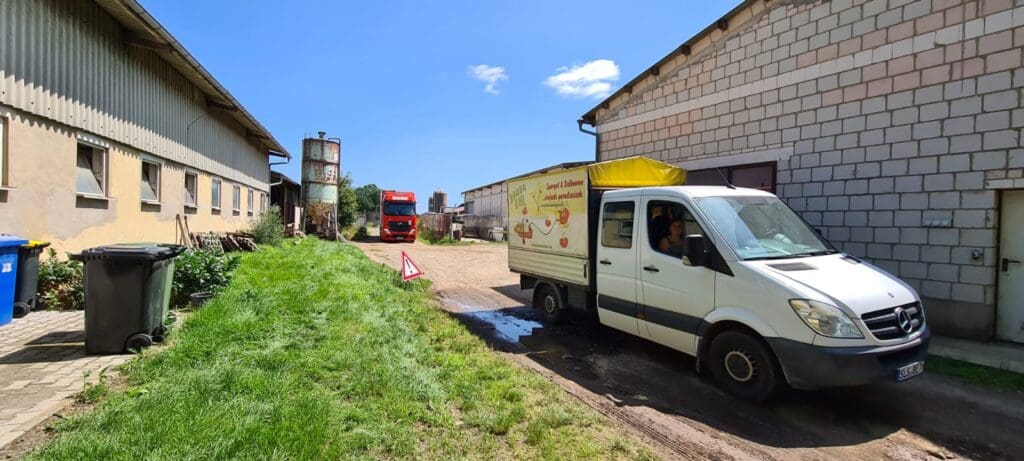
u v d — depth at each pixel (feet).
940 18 21.62
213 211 54.24
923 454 11.85
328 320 20.93
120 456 8.82
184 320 19.92
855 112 24.68
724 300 15.33
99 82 30.99
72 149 28.35
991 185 20.21
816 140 26.37
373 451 10.22
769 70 28.76
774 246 16.25
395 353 17.03
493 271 49.73
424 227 125.70
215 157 54.44
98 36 30.78
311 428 10.32
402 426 11.52
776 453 11.76
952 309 21.53
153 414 10.46
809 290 13.57
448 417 12.39
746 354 14.85
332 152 109.29
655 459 11.10
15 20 24.06
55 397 12.16
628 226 19.48
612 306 20.22
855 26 24.63
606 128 42.01
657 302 17.88
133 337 15.80
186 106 45.47
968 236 20.99
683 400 15.08
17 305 20.66
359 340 17.97
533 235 26.53
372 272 39.83
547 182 25.07
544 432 11.85
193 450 9.08
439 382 15.02
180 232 43.96
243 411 10.85
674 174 23.88
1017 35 19.45
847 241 25.08
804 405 14.62
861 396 15.30
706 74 32.89
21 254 20.75
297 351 15.87
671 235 17.62
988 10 20.20
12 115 23.98
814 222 26.50
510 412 12.93
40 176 25.81
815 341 13.04
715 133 32.24
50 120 26.55
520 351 20.63
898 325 13.53
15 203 24.17
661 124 36.42
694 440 12.33
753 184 29.96
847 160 25.03
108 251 15.55
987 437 12.73
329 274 33.12
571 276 23.04
